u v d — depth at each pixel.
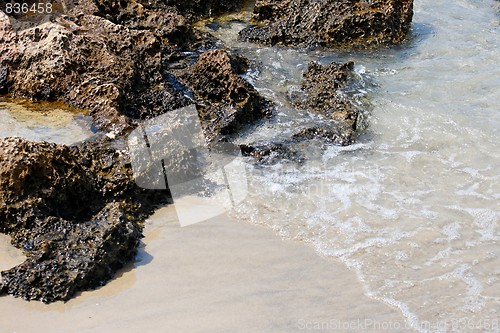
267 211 4.48
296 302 4.02
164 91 5.04
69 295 3.99
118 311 3.95
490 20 6.48
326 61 5.80
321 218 4.45
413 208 4.53
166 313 3.94
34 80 5.02
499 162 4.85
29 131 4.70
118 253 4.14
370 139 5.01
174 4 6.23
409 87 5.50
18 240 4.14
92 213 4.34
